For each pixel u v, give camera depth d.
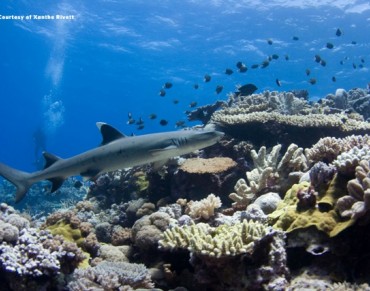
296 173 5.78
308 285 3.65
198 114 13.90
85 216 9.07
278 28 35.66
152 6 34.84
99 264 5.20
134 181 9.69
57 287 4.83
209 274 4.11
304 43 37.50
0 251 4.74
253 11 33.78
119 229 7.25
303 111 11.37
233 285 3.85
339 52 38.78
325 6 32.19
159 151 6.76
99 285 4.57
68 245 5.25
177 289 4.52
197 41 40.34
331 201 4.16
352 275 3.72
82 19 39.19
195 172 7.31
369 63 40.53
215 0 33.03
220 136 6.96
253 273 3.81
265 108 11.14
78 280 4.59
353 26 34.38
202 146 6.93
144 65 51.94
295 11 33.09
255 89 11.76
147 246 5.55
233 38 38.56
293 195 4.79
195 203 6.03
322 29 35.09
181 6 34.47
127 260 6.06
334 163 4.52
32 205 18.94
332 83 46.25
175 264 5.07
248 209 5.10
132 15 36.72
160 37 40.84
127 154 6.98
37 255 4.73
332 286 3.54
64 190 19.03
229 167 7.51
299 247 4.14
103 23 39.31
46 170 7.41
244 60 43.09
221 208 7.12
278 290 3.63
